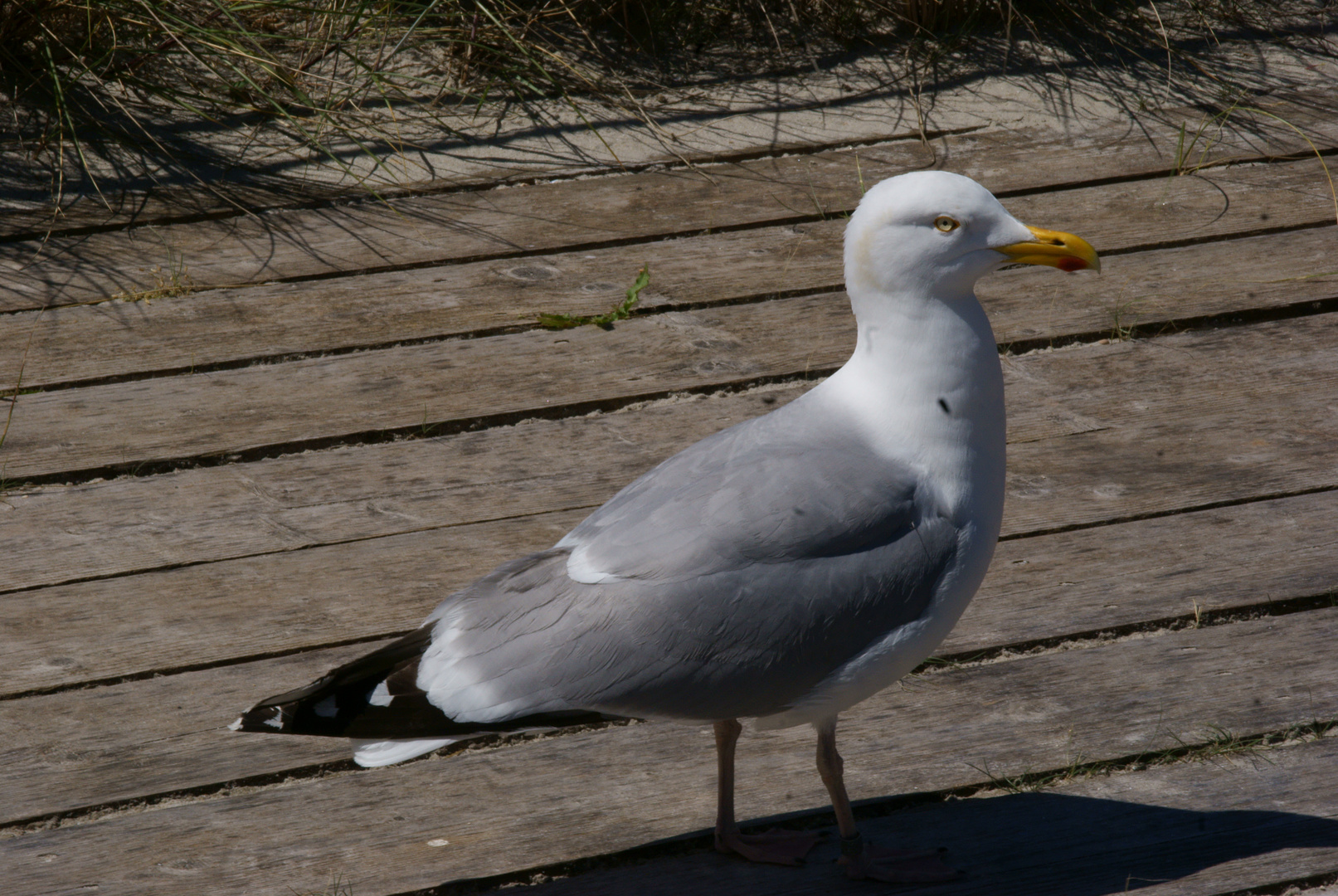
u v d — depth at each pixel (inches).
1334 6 455.2
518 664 158.4
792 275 323.3
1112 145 382.9
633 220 348.5
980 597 225.8
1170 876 172.6
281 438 267.0
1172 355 293.7
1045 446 265.4
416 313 309.4
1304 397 277.3
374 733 156.6
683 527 162.1
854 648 163.2
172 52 400.8
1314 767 190.1
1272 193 356.2
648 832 183.0
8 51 378.6
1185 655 211.8
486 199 359.3
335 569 233.9
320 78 403.2
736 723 175.3
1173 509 245.4
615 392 281.9
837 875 175.9
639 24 434.3
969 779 190.2
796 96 409.1
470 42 403.5
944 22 439.5
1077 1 449.4
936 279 165.5
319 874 176.6
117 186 355.6
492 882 176.1
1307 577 226.7
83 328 300.8
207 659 213.5
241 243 335.9
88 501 250.5
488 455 265.1
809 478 164.6
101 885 174.6
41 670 210.7
